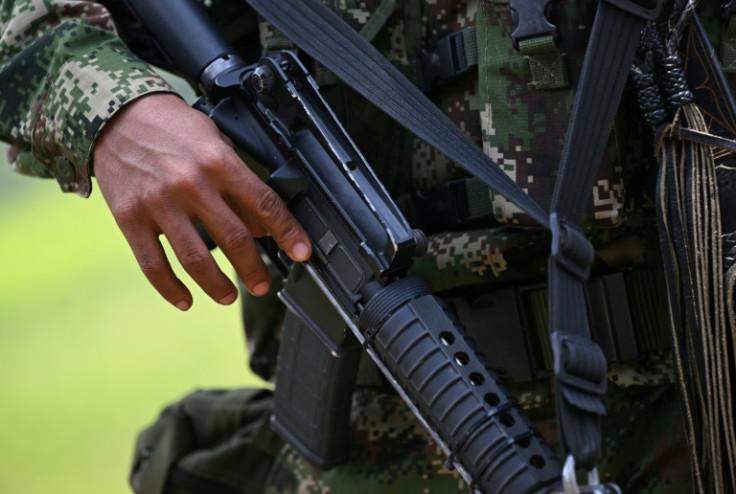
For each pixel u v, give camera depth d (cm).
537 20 272
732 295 263
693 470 268
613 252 295
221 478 359
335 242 270
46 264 1205
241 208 274
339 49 274
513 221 281
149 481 366
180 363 918
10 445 840
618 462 299
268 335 373
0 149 1434
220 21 328
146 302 1059
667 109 266
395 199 318
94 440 840
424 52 304
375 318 262
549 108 278
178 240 267
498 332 305
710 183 265
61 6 303
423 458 320
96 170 284
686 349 269
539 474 245
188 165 265
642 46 265
